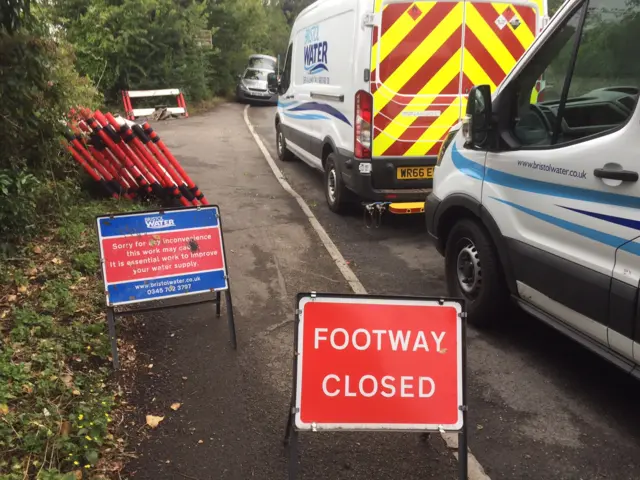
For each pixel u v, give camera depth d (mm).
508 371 3965
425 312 2691
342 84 6922
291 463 2621
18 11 5293
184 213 4152
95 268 5164
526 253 3801
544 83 3758
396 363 2664
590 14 3422
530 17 6441
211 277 4191
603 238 3160
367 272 5738
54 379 3531
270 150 12766
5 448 2941
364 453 3131
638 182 2922
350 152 6719
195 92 22188
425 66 6340
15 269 4875
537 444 3227
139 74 20062
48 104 6020
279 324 4605
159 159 7250
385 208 7098
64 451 2961
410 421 2648
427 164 6559
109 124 6988
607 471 3027
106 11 18734
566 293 3467
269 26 39344
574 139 3441
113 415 3412
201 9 21703
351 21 6555
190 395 3645
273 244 6492
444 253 5035
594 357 4156
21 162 5691
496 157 4082
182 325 4539
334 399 2625
